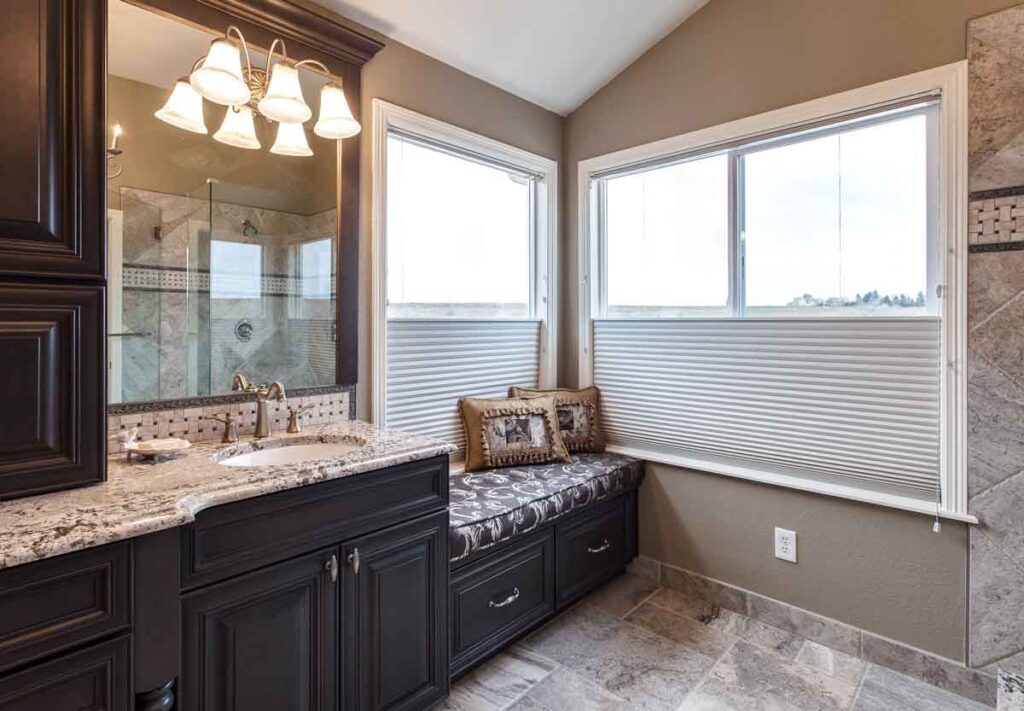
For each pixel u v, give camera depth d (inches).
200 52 67.3
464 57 95.4
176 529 44.1
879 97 78.4
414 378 95.3
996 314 70.5
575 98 113.0
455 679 76.1
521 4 85.6
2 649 36.2
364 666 59.4
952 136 72.8
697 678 77.4
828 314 87.0
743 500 95.0
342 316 82.0
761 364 93.0
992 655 72.1
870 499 81.3
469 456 98.7
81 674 39.5
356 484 57.9
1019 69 68.2
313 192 78.8
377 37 86.1
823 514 86.5
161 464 55.9
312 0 78.1
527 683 76.0
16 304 45.1
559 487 89.7
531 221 116.9
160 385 65.5
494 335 109.2
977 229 71.4
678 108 99.8
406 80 89.8
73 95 48.0
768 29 88.9
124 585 41.4
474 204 105.1
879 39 78.5
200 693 46.6
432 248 98.1
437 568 67.2
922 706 72.0
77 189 48.2
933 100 75.2
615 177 112.7
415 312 95.7
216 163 69.7
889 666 80.1
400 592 62.9
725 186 97.3
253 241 73.2
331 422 80.7
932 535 76.7
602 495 96.1
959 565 74.6
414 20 85.0
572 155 117.3
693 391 101.7
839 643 84.7
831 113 82.8
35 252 46.1
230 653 48.6
